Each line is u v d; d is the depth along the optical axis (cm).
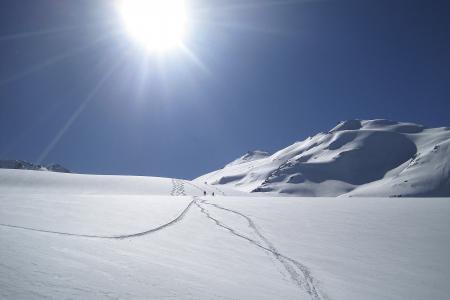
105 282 859
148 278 980
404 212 2933
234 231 2348
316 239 2222
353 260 1844
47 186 7988
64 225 1920
